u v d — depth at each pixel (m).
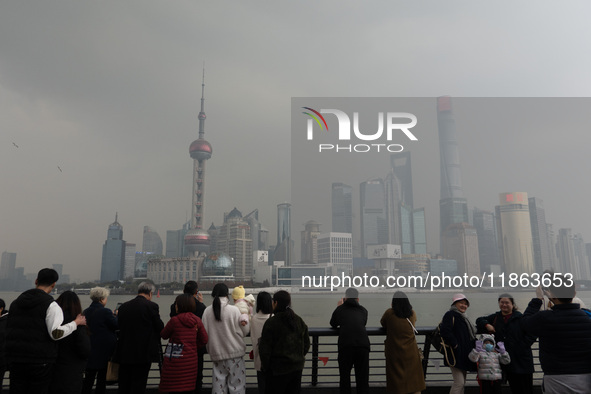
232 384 4.62
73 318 4.12
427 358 5.33
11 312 3.91
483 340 4.41
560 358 3.31
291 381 4.10
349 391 4.55
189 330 4.50
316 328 5.11
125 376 4.66
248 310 4.94
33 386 3.82
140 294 4.88
